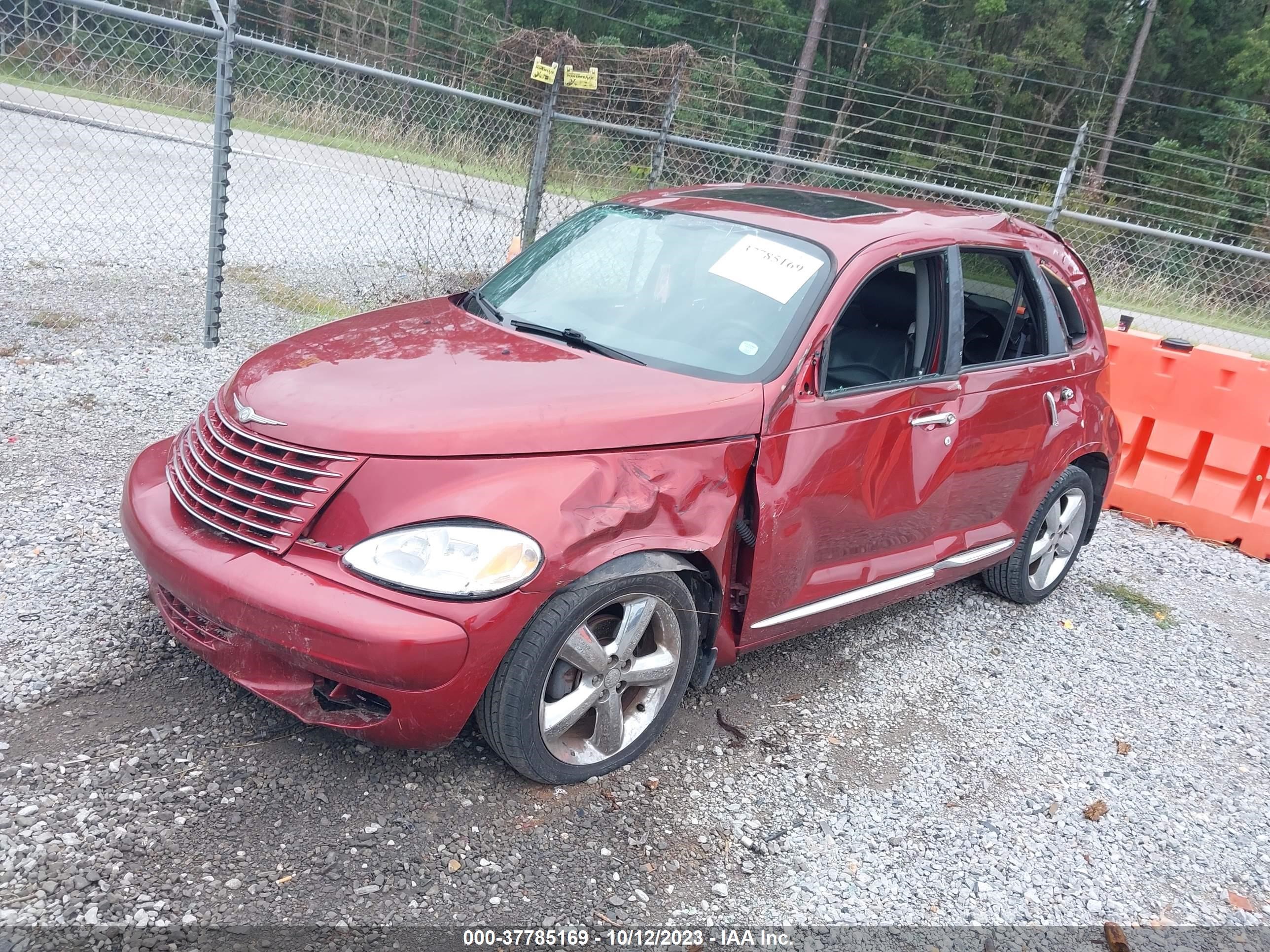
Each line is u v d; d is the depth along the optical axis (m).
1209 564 6.64
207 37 6.64
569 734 3.36
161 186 12.74
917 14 34.22
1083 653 5.06
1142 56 37.88
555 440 3.03
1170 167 32.06
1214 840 3.70
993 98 34.72
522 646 2.94
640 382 3.35
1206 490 7.06
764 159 9.17
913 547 4.29
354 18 19.47
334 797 3.06
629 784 3.38
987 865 3.34
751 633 3.63
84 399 5.87
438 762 3.30
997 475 4.58
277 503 2.95
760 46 32.84
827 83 28.39
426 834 2.98
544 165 8.93
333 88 10.54
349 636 2.71
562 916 2.79
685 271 3.99
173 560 2.98
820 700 4.17
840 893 3.09
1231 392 6.93
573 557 2.92
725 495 3.32
